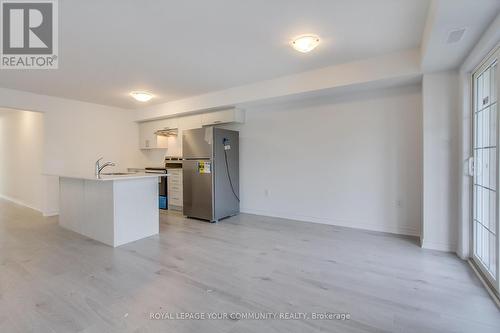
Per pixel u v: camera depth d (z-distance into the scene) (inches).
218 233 151.7
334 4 82.8
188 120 219.0
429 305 77.0
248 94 169.6
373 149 152.6
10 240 138.5
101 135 227.8
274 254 118.2
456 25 80.2
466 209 109.5
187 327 67.9
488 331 65.5
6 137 265.1
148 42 108.3
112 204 129.6
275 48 115.4
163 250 123.8
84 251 122.3
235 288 87.9
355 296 82.4
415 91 139.3
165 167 231.0
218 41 108.0
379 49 118.1
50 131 196.5
